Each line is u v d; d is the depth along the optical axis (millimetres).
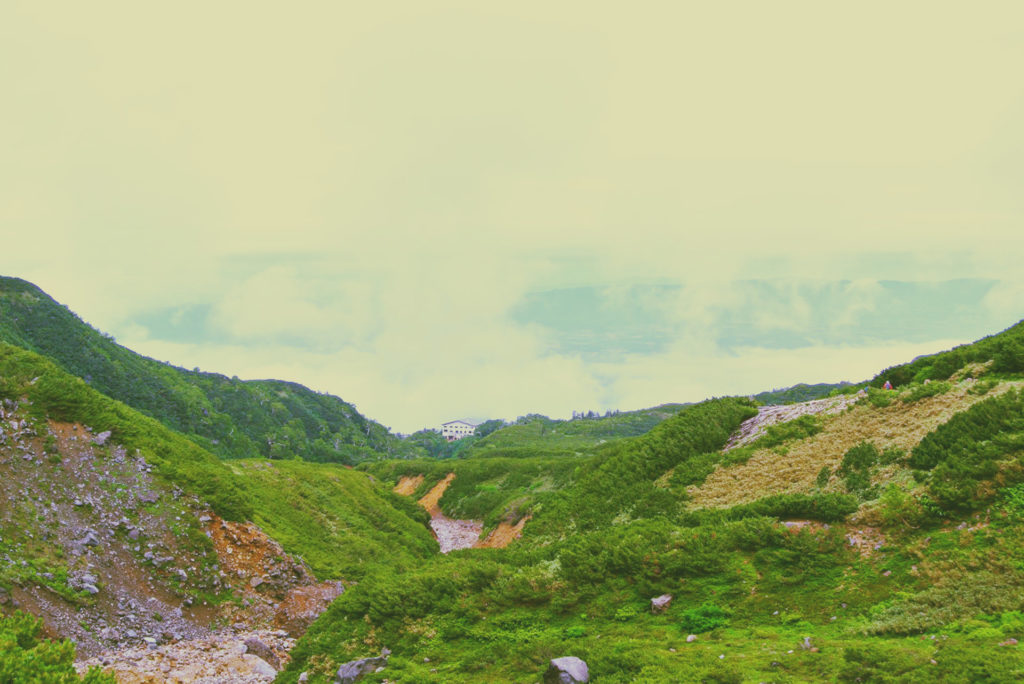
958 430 20469
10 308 110812
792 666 12516
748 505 22234
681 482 29578
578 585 19656
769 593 16734
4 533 21859
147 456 31578
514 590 19984
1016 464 16734
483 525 76125
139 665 19781
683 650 14477
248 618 26766
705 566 18266
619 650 15000
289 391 196625
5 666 11086
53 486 25734
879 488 20609
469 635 18688
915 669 10977
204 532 29547
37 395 29250
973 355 29203
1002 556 14328
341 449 169875
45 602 20328
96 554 24281
